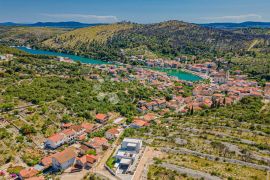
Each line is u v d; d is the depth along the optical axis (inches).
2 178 4308.6
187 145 5108.3
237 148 4877.0
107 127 6348.4
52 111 6584.6
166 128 6072.8
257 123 5895.7
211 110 7367.1
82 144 5433.1
